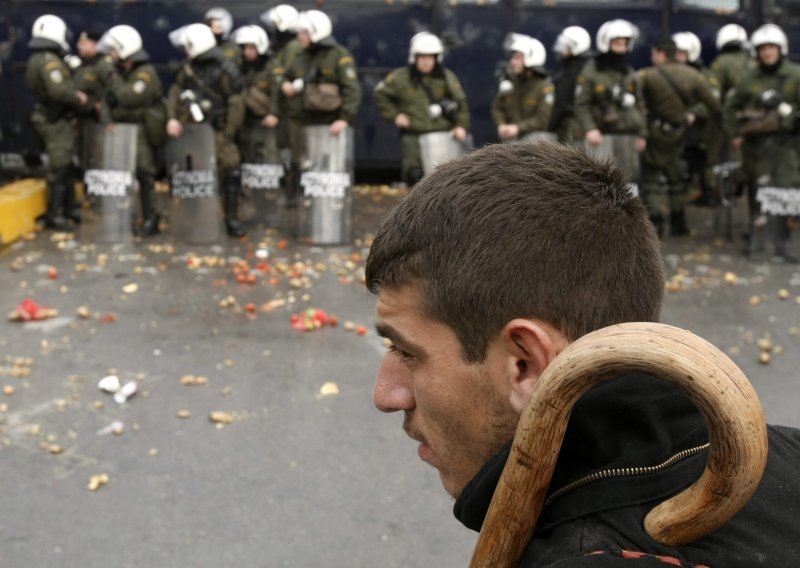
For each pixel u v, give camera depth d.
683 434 0.97
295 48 12.27
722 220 13.03
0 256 9.85
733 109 10.82
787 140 10.41
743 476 0.83
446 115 10.91
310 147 10.76
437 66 10.99
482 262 0.96
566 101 11.71
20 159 13.14
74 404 5.84
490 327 0.97
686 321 8.02
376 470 5.05
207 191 10.74
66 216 11.57
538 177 1.00
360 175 14.98
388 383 1.09
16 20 13.03
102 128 10.59
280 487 4.85
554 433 0.90
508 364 0.98
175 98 10.66
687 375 0.83
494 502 0.95
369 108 13.72
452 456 1.03
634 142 10.84
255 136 11.62
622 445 0.96
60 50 11.00
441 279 0.98
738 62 12.78
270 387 6.17
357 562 4.19
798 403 6.15
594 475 0.95
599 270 0.97
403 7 13.57
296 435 5.45
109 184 10.59
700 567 0.88
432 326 1.00
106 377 6.22
